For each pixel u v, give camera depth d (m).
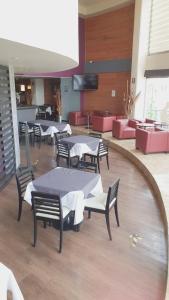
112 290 2.33
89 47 10.48
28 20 1.97
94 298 2.24
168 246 2.77
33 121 8.38
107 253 2.83
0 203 4.00
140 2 7.99
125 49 9.20
